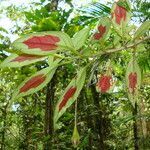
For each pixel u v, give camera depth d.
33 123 6.10
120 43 0.83
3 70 4.35
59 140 4.58
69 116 4.50
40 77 0.76
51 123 4.04
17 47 0.68
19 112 6.40
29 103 6.16
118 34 0.82
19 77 3.75
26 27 7.30
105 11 1.52
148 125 5.00
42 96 5.67
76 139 0.74
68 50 0.73
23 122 6.28
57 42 0.71
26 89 0.75
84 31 0.74
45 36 0.69
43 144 4.29
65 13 3.60
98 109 4.85
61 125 4.95
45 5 4.54
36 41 0.69
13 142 6.45
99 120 5.14
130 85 0.89
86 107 4.86
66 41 0.71
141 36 0.87
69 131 4.84
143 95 4.93
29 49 0.69
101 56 0.81
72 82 0.78
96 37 0.80
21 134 6.38
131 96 0.89
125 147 5.91
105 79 0.90
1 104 6.77
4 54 3.65
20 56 0.73
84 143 4.48
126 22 0.82
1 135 6.92
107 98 5.47
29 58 0.73
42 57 0.74
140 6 1.90
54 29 3.36
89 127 5.10
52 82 3.91
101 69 0.91
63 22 3.49
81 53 0.78
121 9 0.82
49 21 3.31
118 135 6.01
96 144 5.08
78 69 0.79
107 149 5.75
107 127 5.48
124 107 5.63
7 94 6.75
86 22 1.57
